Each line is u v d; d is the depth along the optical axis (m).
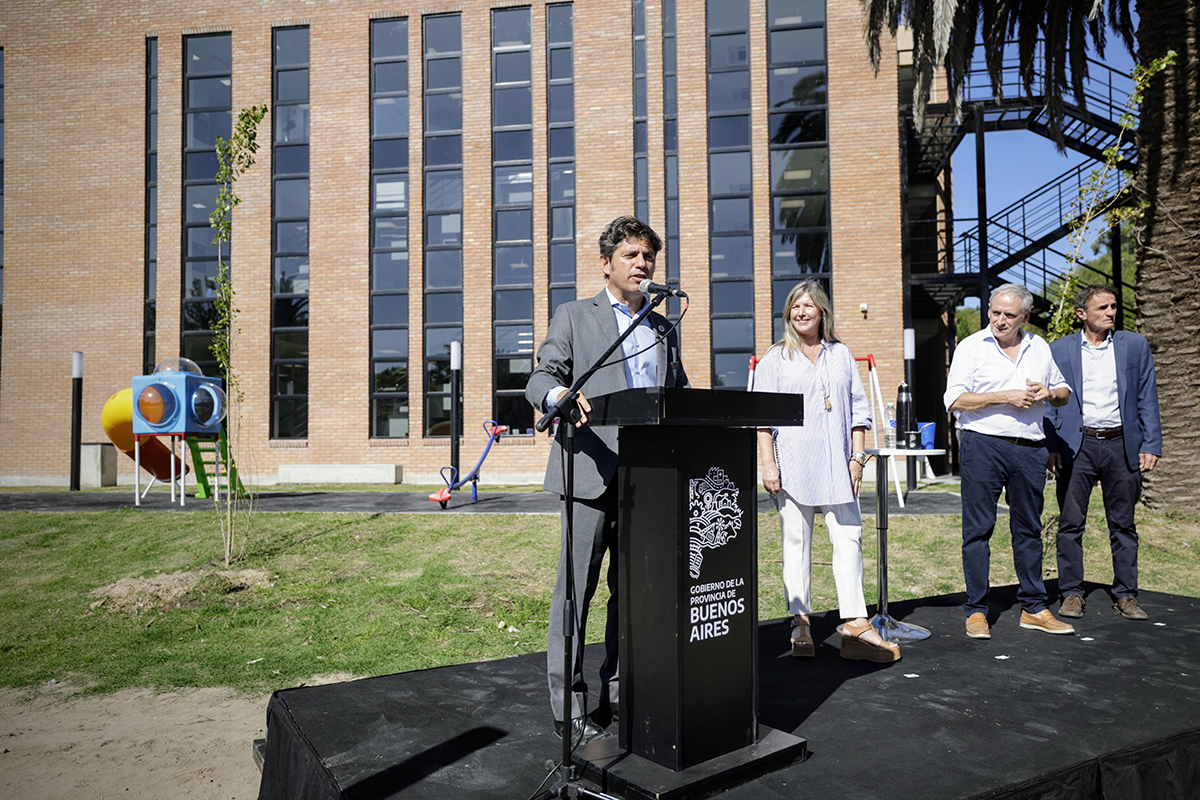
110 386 17.08
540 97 16.27
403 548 8.11
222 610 6.45
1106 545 7.55
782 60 15.63
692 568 2.37
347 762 2.53
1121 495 4.55
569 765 2.25
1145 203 7.10
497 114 16.55
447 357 16.41
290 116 17.05
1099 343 4.63
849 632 3.73
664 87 15.91
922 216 20.75
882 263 15.03
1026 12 10.96
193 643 5.81
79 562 8.00
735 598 2.49
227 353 8.27
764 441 3.97
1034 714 2.90
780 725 2.82
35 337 17.31
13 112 17.62
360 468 15.82
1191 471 8.01
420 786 2.35
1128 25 10.42
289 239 16.94
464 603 6.52
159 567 7.68
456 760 2.55
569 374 2.83
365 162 16.66
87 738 4.26
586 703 2.75
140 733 4.32
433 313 16.50
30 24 17.64
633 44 16.05
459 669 3.70
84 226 17.34
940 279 16.48
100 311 17.20
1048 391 3.99
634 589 2.48
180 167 17.20
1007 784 2.30
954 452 19.20
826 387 3.86
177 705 4.75
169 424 11.26
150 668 5.36
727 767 2.32
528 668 3.71
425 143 16.70
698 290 15.41
